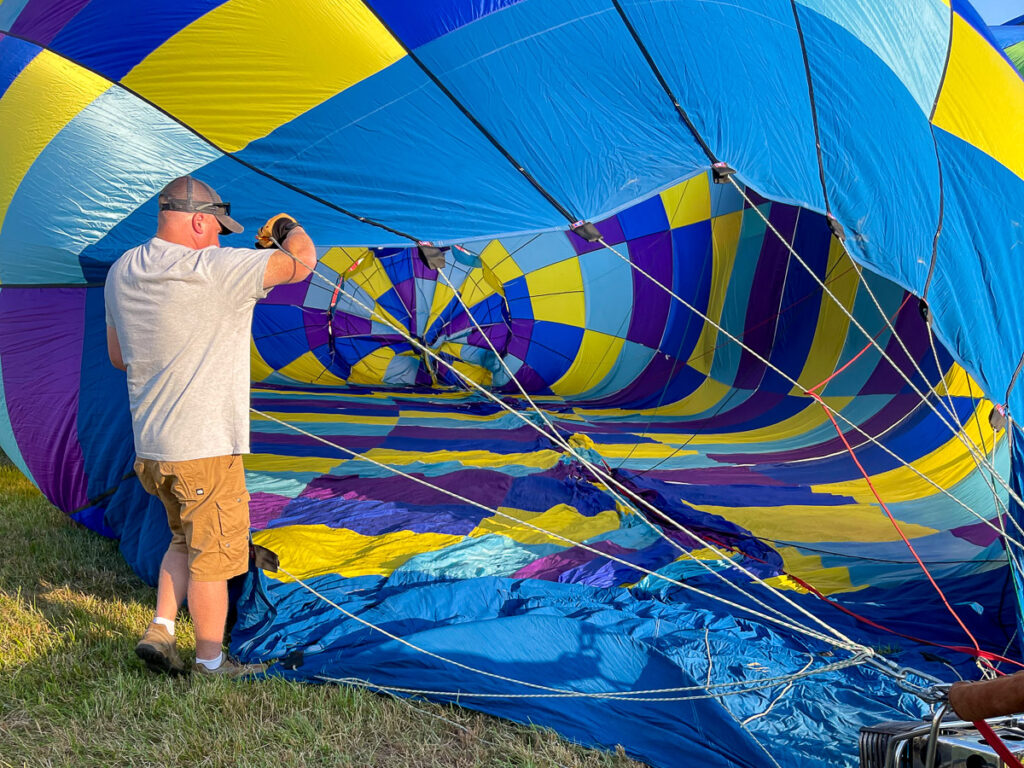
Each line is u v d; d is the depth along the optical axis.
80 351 4.27
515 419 7.88
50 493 4.60
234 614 3.62
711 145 3.29
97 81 3.45
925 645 3.45
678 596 3.82
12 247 3.84
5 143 3.63
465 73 3.24
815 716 2.79
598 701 2.86
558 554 4.29
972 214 3.73
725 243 9.26
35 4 3.83
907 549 4.56
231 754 2.56
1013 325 3.72
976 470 5.72
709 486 5.77
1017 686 1.52
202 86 3.36
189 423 2.88
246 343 3.01
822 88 3.46
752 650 3.18
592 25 3.29
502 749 2.66
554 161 3.27
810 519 5.11
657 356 9.80
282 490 5.23
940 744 1.86
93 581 4.00
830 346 8.07
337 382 10.48
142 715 2.75
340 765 2.51
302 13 3.25
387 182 3.32
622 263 10.01
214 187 3.44
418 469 5.89
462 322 10.60
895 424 6.81
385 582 3.87
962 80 3.98
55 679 2.95
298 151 3.33
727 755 2.62
